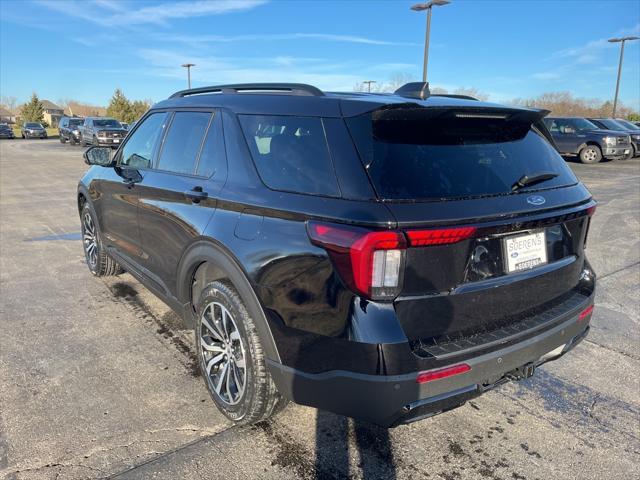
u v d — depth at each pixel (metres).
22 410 2.89
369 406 2.09
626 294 5.03
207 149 3.06
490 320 2.33
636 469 2.53
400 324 2.07
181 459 2.52
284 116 2.57
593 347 3.88
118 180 4.08
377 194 2.08
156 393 3.10
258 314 2.45
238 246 2.53
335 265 2.10
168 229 3.28
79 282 5.12
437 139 2.37
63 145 34.59
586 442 2.74
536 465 2.55
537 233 2.47
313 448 2.63
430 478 2.45
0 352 3.59
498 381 2.40
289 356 2.34
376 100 2.34
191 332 3.97
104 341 3.79
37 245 6.67
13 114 122.12
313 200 2.25
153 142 3.77
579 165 17.61
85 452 2.55
